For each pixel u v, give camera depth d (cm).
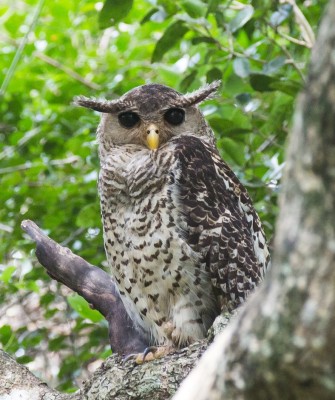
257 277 1000
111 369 885
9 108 1745
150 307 993
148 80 1689
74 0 1755
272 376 424
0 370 952
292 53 1342
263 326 425
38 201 1543
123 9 1152
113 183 996
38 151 1642
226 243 981
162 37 1221
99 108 1094
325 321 408
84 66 1778
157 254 969
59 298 1519
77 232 1470
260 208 1242
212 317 989
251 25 1239
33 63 1728
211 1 1094
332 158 406
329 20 406
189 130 1094
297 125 418
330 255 409
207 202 990
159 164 991
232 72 1233
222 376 445
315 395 418
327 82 403
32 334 1416
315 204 412
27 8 1848
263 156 1297
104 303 1058
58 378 1397
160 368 861
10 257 1538
